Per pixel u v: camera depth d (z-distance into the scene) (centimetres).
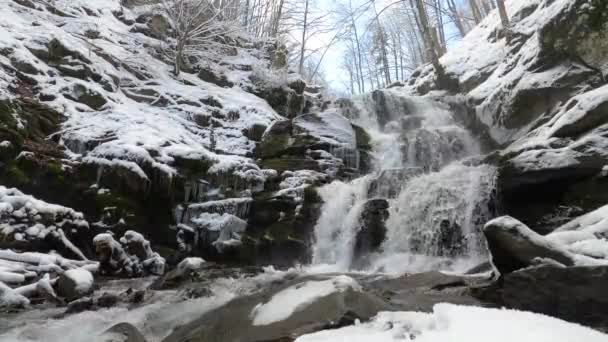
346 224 879
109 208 823
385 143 1219
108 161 851
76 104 1034
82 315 463
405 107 1496
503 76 1279
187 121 1213
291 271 721
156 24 1648
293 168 1058
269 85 1578
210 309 458
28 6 1321
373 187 927
